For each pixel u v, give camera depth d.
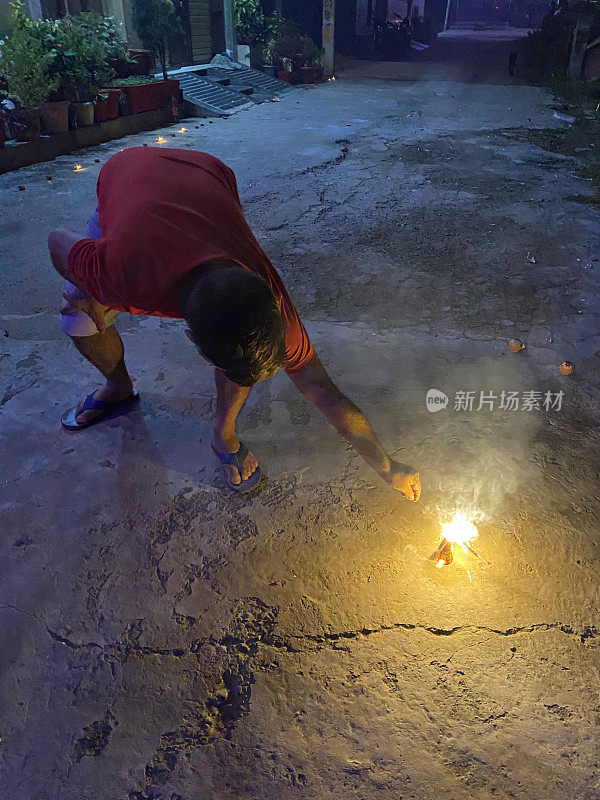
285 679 1.90
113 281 1.65
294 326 1.76
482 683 1.87
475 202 6.47
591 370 3.47
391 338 3.81
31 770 1.69
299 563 2.28
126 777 1.67
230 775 1.67
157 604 2.13
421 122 11.11
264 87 14.92
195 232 1.61
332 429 2.98
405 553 2.31
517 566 2.25
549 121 11.17
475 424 3.02
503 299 4.31
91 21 10.18
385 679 1.89
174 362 3.55
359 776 1.67
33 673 1.92
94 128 9.48
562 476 2.68
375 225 5.79
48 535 2.39
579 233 5.56
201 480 2.66
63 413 3.09
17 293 4.37
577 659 1.94
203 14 15.35
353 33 25.42
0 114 8.20
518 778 1.65
